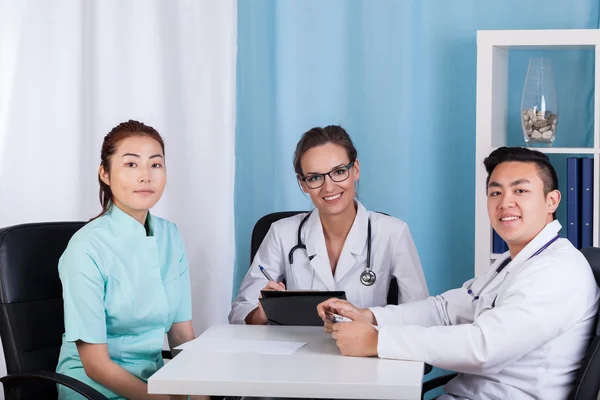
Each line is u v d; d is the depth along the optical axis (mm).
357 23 3105
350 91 3125
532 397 1838
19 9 2984
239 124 3197
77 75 3039
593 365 1714
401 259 2459
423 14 3068
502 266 2086
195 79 3146
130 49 3119
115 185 2170
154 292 2195
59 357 2180
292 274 2494
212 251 3172
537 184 1940
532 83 2771
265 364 1731
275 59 3148
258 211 3207
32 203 3021
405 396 1561
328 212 2369
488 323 1788
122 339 2166
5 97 2990
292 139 3162
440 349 1769
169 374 1644
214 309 3178
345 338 1823
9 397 2082
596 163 2699
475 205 3010
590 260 1972
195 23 3137
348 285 2447
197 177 3164
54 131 3029
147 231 2285
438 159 3092
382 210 3131
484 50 2736
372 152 3125
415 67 3082
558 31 2693
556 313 1788
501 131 2912
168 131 3156
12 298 2109
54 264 2225
